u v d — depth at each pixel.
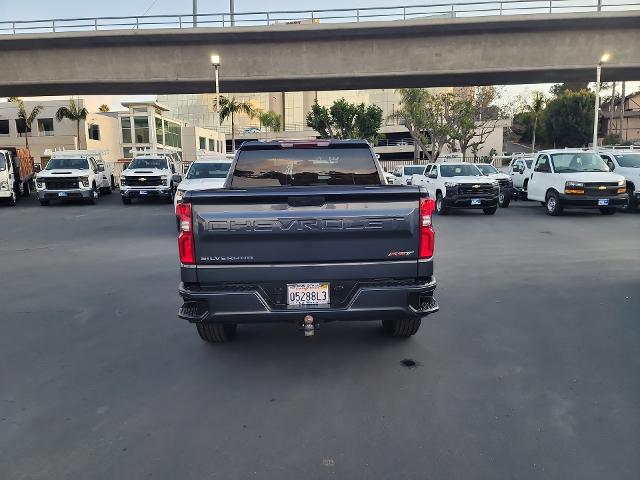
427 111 53.56
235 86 29.98
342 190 4.05
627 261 8.80
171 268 8.92
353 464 3.05
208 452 3.21
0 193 22.27
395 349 4.89
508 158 30.56
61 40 27.31
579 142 62.47
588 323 5.57
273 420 3.59
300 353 4.83
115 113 64.38
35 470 3.05
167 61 28.03
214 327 4.87
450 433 3.38
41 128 55.44
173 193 23.56
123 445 3.30
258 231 3.99
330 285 4.11
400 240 4.09
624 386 4.04
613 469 2.97
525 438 3.30
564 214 16.78
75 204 23.59
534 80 29.75
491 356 4.68
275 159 5.66
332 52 27.64
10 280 8.21
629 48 26.30
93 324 5.83
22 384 4.26
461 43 26.97
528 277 7.74
